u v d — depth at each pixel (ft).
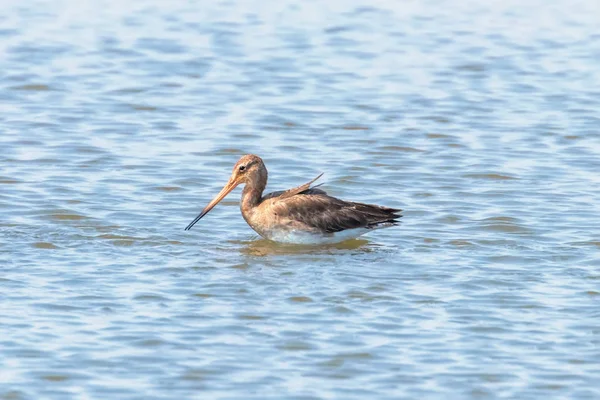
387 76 103.19
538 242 61.62
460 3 133.08
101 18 122.52
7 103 92.27
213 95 96.07
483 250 60.44
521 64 107.65
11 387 43.55
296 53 110.63
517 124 88.53
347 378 44.83
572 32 119.85
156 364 45.75
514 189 72.08
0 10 124.16
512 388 44.19
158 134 84.58
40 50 108.68
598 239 61.93
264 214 61.93
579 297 53.36
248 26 120.98
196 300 52.47
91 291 53.26
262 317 50.57
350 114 90.94
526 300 52.90
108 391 43.42
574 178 74.64
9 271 55.57
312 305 52.11
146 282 54.70
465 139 84.43
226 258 58.90
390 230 64.28
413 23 123.65
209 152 80.23
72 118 88.17
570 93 97.96
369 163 78.23
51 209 66.08
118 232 62.64
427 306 52.16
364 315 51.03
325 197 62.44
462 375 45.16
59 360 45.85
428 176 75.15
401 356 46.83
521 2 133.59
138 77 100.99
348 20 124.26
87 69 103.14
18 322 49.42
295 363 46.06
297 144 82.89
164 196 70.03
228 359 46.29
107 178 73.26
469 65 107.04
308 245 61.72
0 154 78.02
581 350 47.52
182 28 119.14
